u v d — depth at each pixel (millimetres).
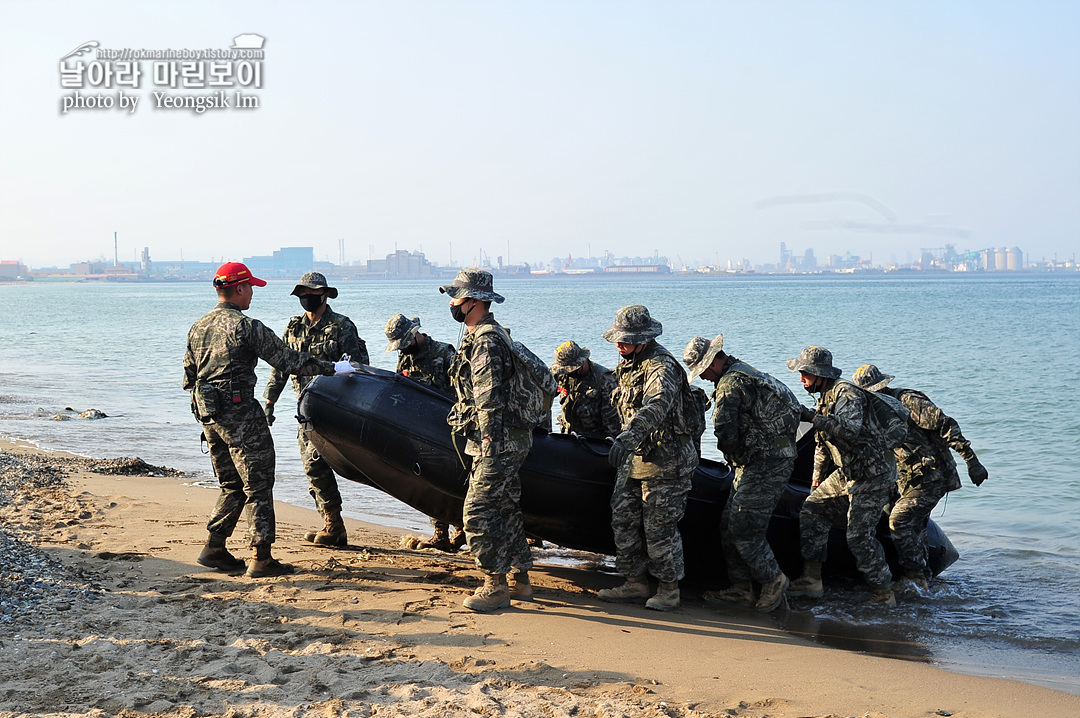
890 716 4090
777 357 27750
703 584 6738
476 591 5340
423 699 3826
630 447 5137
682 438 5578
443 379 6707
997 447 13156
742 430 5867
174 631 4562
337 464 6512
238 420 5547
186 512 7801
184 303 91875
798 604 6316
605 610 5605
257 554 5688
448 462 5820
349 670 4133
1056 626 5883
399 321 6594
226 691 3826
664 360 5406
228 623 4738
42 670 3951
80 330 45625
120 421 15203
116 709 3604
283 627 4738
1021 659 5246
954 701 4359
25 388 20406
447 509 6223
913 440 6629
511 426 5293
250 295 5715
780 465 5879
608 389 6445
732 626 5551
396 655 4430
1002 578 7109
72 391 19844
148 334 42000
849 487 6230
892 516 6703
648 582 5961
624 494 5770
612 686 4246
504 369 5254
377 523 8578
